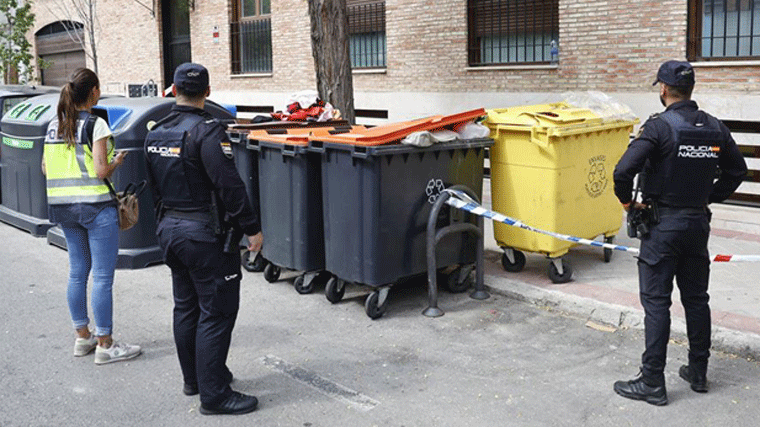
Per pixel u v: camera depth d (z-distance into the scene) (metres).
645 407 4.25
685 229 4.18
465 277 6.41
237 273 4.24
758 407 4.23
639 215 4.32
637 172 4.19
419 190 5.82
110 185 4.95
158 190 4.27
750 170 8.87
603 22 9.76
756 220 8.23
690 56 9.15
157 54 18.30
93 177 4.84
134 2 18.78
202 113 4.20
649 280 4.30
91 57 19.28
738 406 4.24
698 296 4.36
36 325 5.81
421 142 5.60
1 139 9.48
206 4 16.55
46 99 9.06
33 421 4.21
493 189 6.45
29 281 7.04
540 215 6.16
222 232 4.09
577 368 4.83
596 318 5.67
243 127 6.82
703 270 4.34
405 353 5.14
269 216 6.50
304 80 14.41
